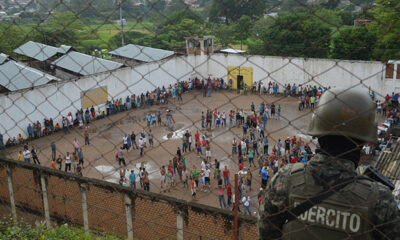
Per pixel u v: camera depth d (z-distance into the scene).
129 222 4.84
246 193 11.30
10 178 5.36
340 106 1.78
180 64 28.22
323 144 1.84
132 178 13.15
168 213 4.68
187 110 24.84
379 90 22.02
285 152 17.48
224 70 27.70
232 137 20.64
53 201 5.14
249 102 24.83
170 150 19.38
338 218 1.67
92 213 5.07
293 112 23.27
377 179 1.81
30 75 20.92
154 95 25.81
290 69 25.17
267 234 1.95
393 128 13.21
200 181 14.80
